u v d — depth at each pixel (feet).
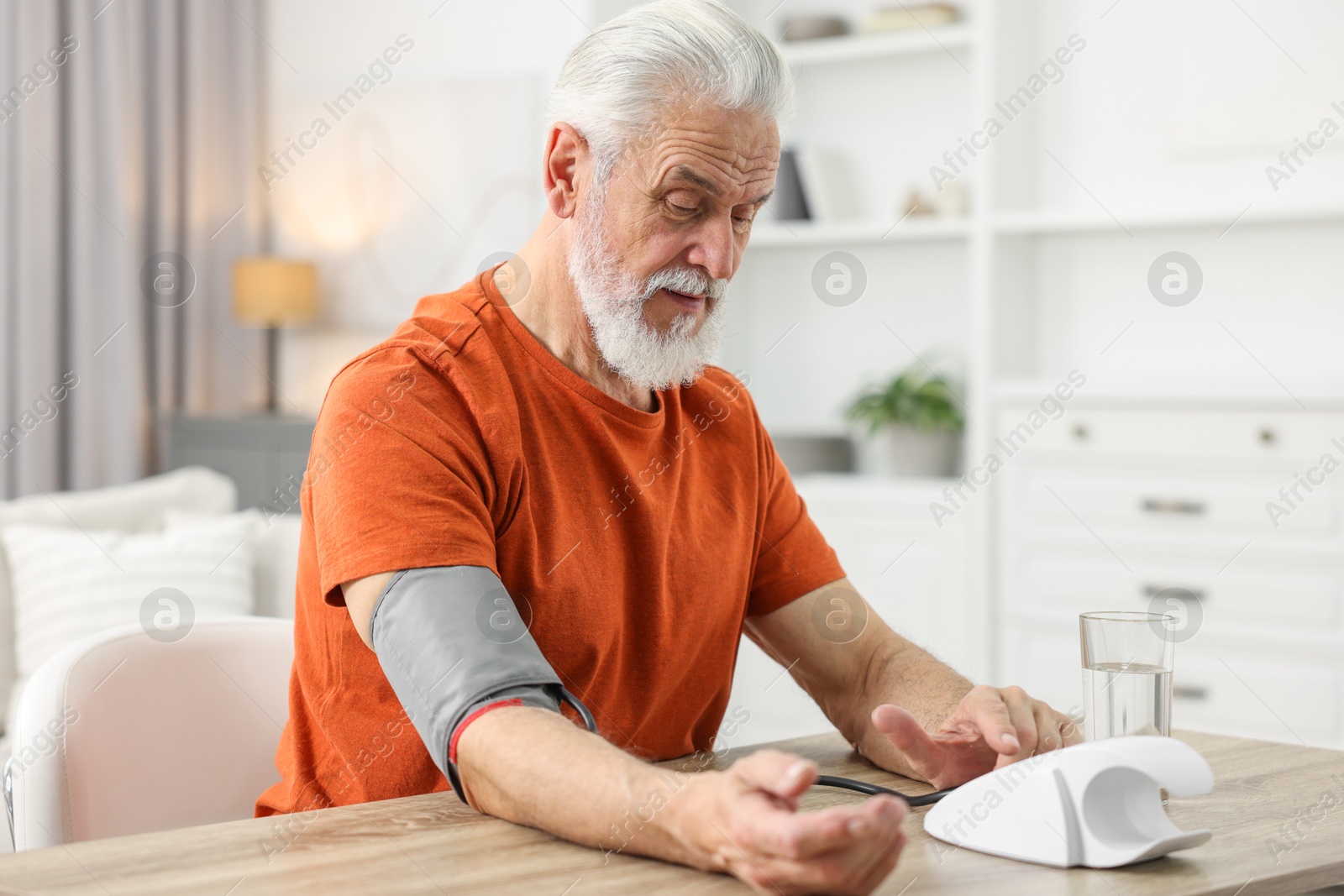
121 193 13.10
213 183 14.07
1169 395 9.43
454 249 13.29
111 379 13.25
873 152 12.10
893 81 11.94
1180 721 9.46
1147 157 10.90
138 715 3.93
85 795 3.75
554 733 2.68
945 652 10.47
